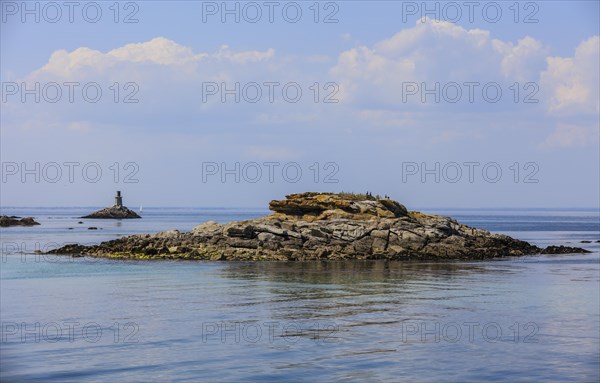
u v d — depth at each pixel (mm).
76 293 48438
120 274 60156
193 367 28438
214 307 41969
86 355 30219
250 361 29344
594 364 29125
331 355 30312
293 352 30797
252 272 61406
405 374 27594
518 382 26609
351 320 37844
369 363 29094
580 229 191125
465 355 30469
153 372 27688
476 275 59938
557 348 31750
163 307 42031
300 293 47844
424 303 43656
